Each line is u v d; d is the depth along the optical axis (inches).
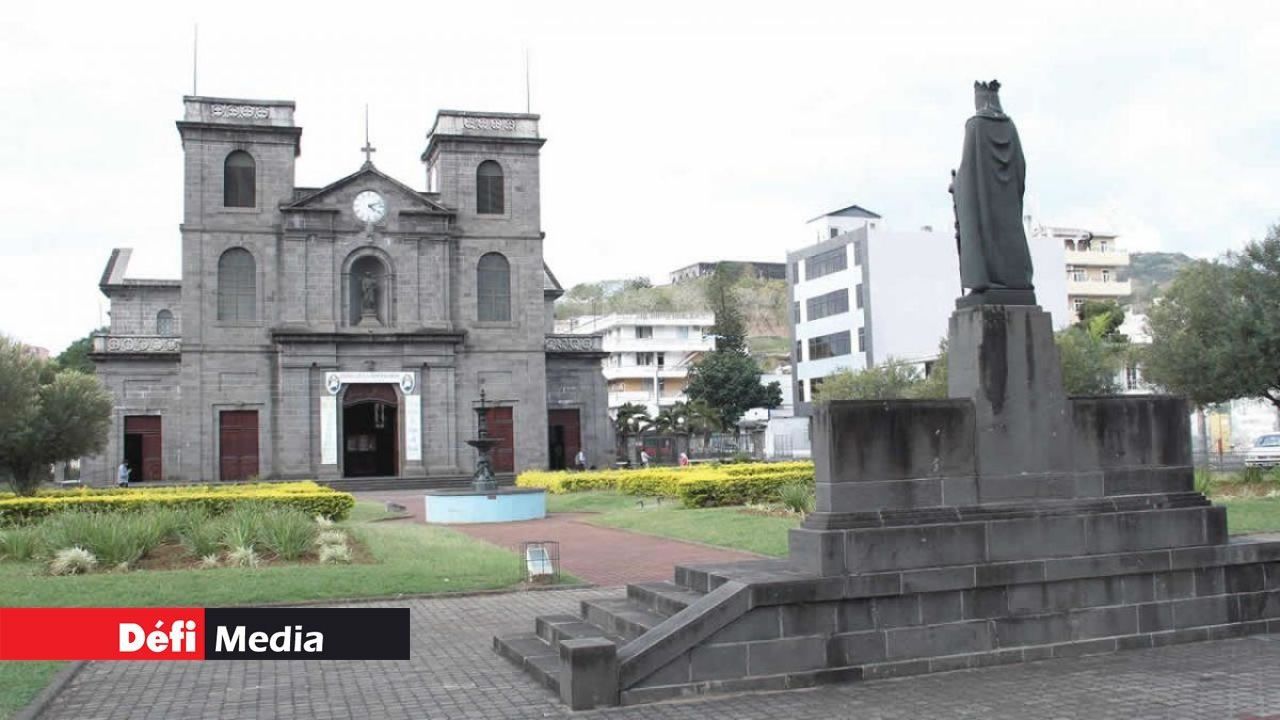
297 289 2119.8
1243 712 390.6
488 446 1453.0
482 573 749.9
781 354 5713.6
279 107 2132.1
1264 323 1151.0
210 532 825.5
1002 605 478.6
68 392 1525.6
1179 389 1240.2
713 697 426.9
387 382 2149.4
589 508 1443.2
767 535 911.7
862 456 469.4
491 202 2269.9
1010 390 499.2
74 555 750.5
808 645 443.8
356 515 1369.3
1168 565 507.5
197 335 2066.9
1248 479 1200.8
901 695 425.7
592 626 494.9
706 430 3002.0
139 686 461.7
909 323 3009.4
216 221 2091.5
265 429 2085.4
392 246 2182.6
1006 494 490.9
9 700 423.2
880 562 459.2
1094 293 3695.9
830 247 3218.5
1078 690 427.2
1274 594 533.3
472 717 404.2
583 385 2409.0
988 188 517.0
